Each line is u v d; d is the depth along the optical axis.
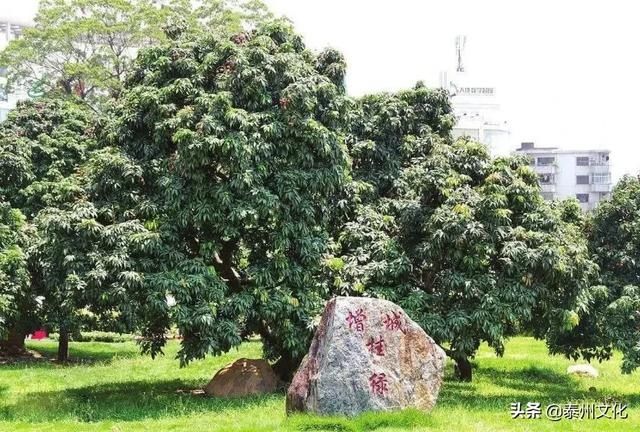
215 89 15.91
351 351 12.35
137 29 37.78
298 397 12.69
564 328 16.06
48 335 32.53
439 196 16.39
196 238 15.96
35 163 22.98
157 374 20.59
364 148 18.17
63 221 14.33
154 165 15.76
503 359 24.38
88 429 12.28
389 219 16.88
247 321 16.08
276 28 16.89
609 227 17.73
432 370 12.95
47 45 37.69
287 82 15.77
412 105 19.27
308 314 15.60
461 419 12.48
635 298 16.42
